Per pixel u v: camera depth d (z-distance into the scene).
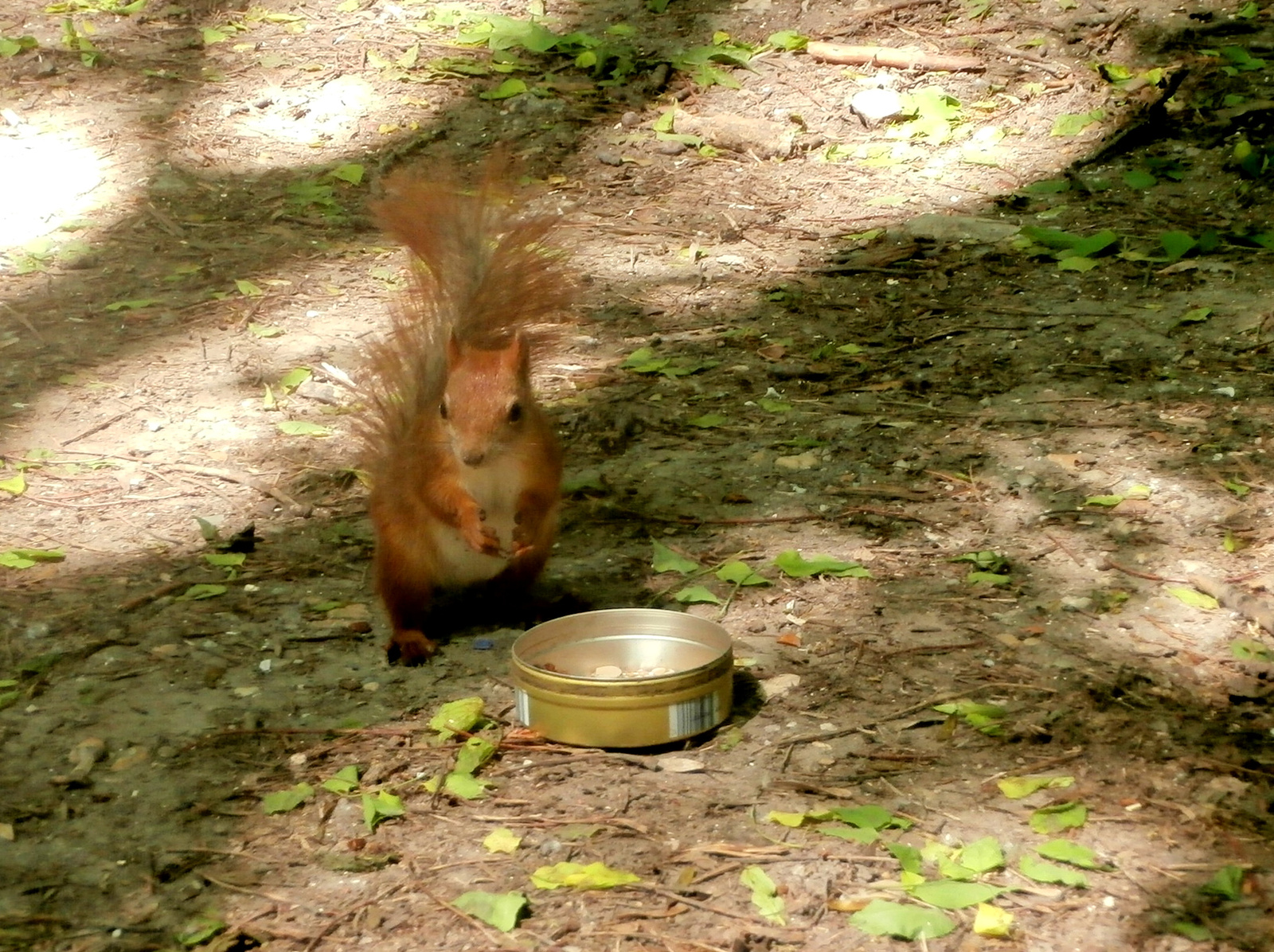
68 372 9.38
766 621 6.47
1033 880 4.73
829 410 8.66
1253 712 5.73
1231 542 6.99
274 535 7.41
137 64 14.10
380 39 14.69
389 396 6.64
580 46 14.41
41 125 12.98
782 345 9.62
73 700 5.92
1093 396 8.64
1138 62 13.54
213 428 8.62
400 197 7.78
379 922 4.58
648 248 11.28
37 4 15.30
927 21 14.45
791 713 5.73
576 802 5.16
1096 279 10.34
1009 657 6.12
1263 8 14.19
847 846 4.91
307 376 9.21
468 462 5.79
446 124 13.20
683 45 14.37
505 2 15.42
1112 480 7.66
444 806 5.17
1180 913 4.58
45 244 11.23
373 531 7.42
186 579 6.94
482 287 6.86
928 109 13.09
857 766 5.38
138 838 5.03
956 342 9.53
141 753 5.53
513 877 4.77
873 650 6.20
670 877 4.76
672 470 8.04
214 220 11.70
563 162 12.66
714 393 8.98
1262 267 10.31
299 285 10.68
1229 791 5.20
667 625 5.98
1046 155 12.41
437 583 6.43
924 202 11.82
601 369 9.41
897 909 4.53
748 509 7.57
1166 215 11.29
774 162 12.66
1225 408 8.38
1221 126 12.44
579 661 5.98
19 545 7.28
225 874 4.84
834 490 7.72
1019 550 7.04
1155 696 5.84
